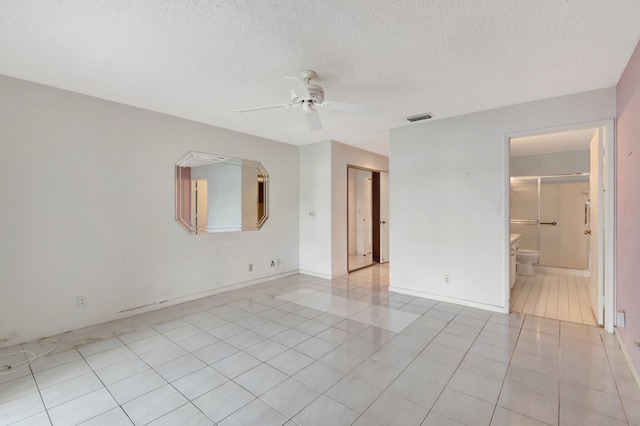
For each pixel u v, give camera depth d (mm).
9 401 1915
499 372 2209
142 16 1793
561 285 4648
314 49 2168
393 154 4215
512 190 6055
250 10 1736
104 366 2326
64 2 1654
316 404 1870
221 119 3838
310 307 3656
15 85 2652
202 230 4043
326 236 5078
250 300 3932
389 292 4266
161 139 3613
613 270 2818
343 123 3957
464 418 1735
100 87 2857
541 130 3133
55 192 2877
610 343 2650
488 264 3494
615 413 1765
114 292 3262
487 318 3266
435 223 3867
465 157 3613
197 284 3996
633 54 2199
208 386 2064
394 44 2098
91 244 3102
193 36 2010
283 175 5145
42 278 2812
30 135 2734
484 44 2094
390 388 2027
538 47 2131
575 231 5527
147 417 1767
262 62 2363
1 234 2605
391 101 3174
